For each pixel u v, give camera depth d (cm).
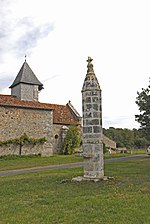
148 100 3119
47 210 616
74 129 3406
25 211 615
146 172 1267
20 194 805
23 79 3556
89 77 1107
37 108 2970
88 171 1022
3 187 938
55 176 1181
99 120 1062
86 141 1047
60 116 3553
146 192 776
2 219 559
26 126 2884
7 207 655
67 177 1118
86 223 521
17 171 1655
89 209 613
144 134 3244
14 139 2770
